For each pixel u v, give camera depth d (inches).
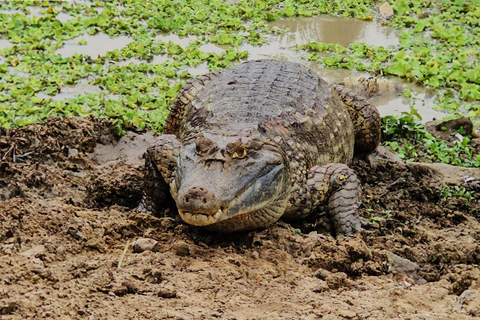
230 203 351.9
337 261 369.4
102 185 457.7
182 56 713.6
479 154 561.6
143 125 557.0
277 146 394.3
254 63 536.1
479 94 653.9
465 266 380.8
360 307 319.0
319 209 444.8
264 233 395.5
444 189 482.6
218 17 833.5
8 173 457.7
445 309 324.2
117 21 790.5
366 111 531.2
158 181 442.6
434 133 588.1
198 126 450.6
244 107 442.3
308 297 324.5
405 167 512.4
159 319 296.5
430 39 805.2
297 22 840.9
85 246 361.4
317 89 500.4
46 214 389.7
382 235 429.4
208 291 325.4
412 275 378.0
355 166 527.5
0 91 615.2
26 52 708.0
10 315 291.0
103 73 663.1
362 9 877.8
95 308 301.9
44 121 552.1
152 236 383.9
